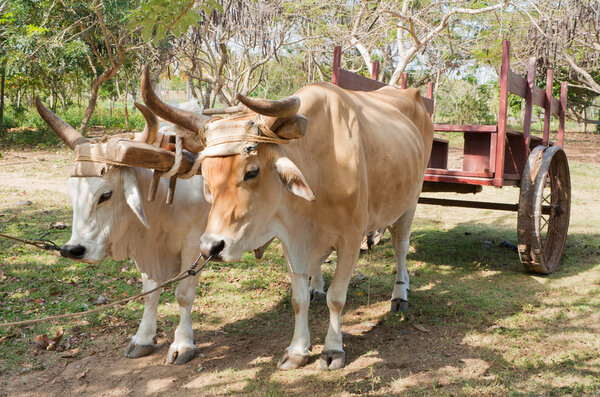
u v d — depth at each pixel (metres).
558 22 9.56
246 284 5.38
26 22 15.63
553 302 4.82
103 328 4.31
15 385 3.42
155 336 3.96
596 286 5.25
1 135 22.05
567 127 42.09
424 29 12.23
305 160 3.25
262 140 2.90
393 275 5.77
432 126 5.31
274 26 12.61
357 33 11.16
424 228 8.00
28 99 38.88
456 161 14.74
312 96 3.35
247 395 3.28
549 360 3.66
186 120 3.07
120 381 3.49
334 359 3.61
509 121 35.06
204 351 3.93
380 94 4.80
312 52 13.63
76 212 3.21
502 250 6.77
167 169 3.23
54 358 3.81
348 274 3.61
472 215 8.98
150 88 2.87
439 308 4.72
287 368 3.60
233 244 2.90
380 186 3.88
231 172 2.90
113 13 14.59
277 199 3.10
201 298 4.98
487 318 4.46
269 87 27.06
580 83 20.91
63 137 3.34
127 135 3.45
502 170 5.24
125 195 3.24
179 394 3.32
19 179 11.48
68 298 4.89
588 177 13.30
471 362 3.66
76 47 15.28
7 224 7.34
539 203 5.34
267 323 4.45
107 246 3.36
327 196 3.43
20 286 5.13
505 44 5.12
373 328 4.32
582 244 6.88
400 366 3.62
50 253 6.15
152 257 3.72
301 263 3.53
